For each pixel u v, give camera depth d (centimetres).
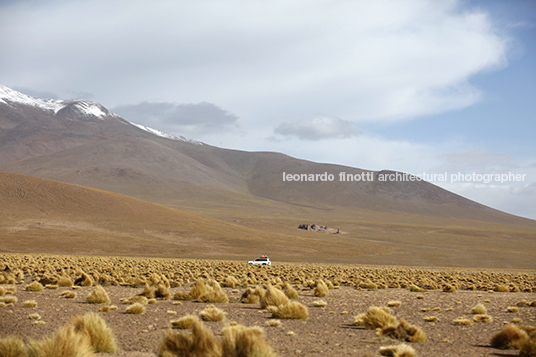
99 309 1683
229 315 1666
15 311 1594
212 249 10288
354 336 1270
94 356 930
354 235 18525
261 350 865
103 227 11012
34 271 4038
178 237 11112
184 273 4062
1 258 5734
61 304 1847
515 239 19812
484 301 2462
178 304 1986
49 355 853
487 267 9975
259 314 1706
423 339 1222
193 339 906
